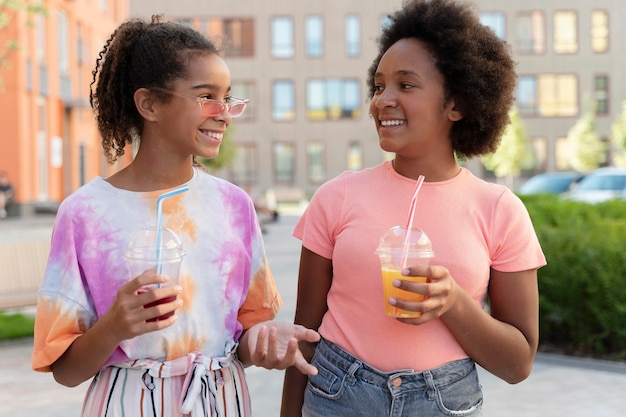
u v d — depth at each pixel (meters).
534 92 39.69
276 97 40.34
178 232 2.22
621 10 39.25
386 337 2.20
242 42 40.28
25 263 8.20
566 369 6.12
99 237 2.15
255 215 2.40
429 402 2.17
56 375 2.15
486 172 39.47
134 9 39.75
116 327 1.88
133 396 2.12
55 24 24.70
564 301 6.59
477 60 2.22
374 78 2.44
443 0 2.24
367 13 39.81
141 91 2.19
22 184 22.36
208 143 2.21
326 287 2.41
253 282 2.39
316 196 2.41
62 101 25.53
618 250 6.39
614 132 34.81
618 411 5.02
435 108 2.24
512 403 5.23
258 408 5.10
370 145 40.12
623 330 6.31
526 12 39.44
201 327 2.20
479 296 2.22
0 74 21.80
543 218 9.14
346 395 2.22
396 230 2.05
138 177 2.25
